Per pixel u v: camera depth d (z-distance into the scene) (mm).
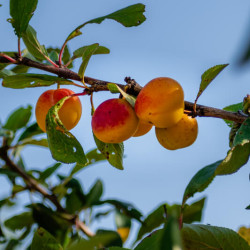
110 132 775
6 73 859
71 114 811
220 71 764
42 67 817
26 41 845
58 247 799
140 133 809
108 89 794
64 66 829
